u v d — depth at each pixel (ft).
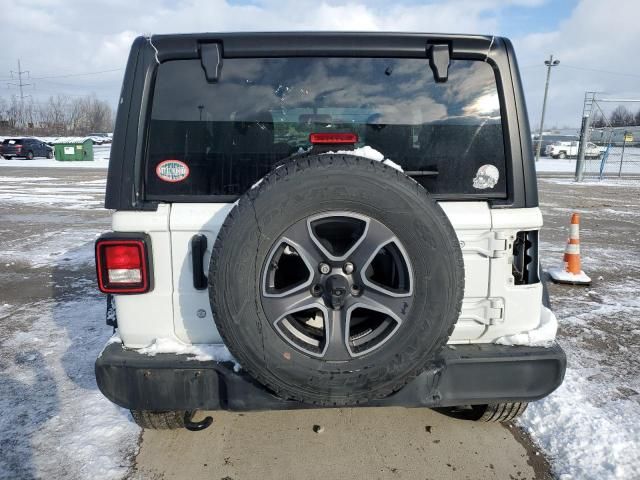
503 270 7.55
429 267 6.46
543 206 44.19
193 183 7.45
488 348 7.55
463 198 7.62
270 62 7.49
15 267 22.57
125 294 7.30
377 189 6.37
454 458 8.70
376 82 7.58
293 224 6.43
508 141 7.57
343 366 6.53
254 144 7.53
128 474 8.27
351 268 6.53
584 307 17.16
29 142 115.96
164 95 7.40
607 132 82.79
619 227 33.73
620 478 8.10
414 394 7.13
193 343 7.53
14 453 8.80
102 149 168.35
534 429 9.53
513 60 7.62
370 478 8.18
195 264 7.25
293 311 6.48
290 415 10.01
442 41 7.48
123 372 7.14
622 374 11.93
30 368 12.22
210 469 8.39
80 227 32.22
